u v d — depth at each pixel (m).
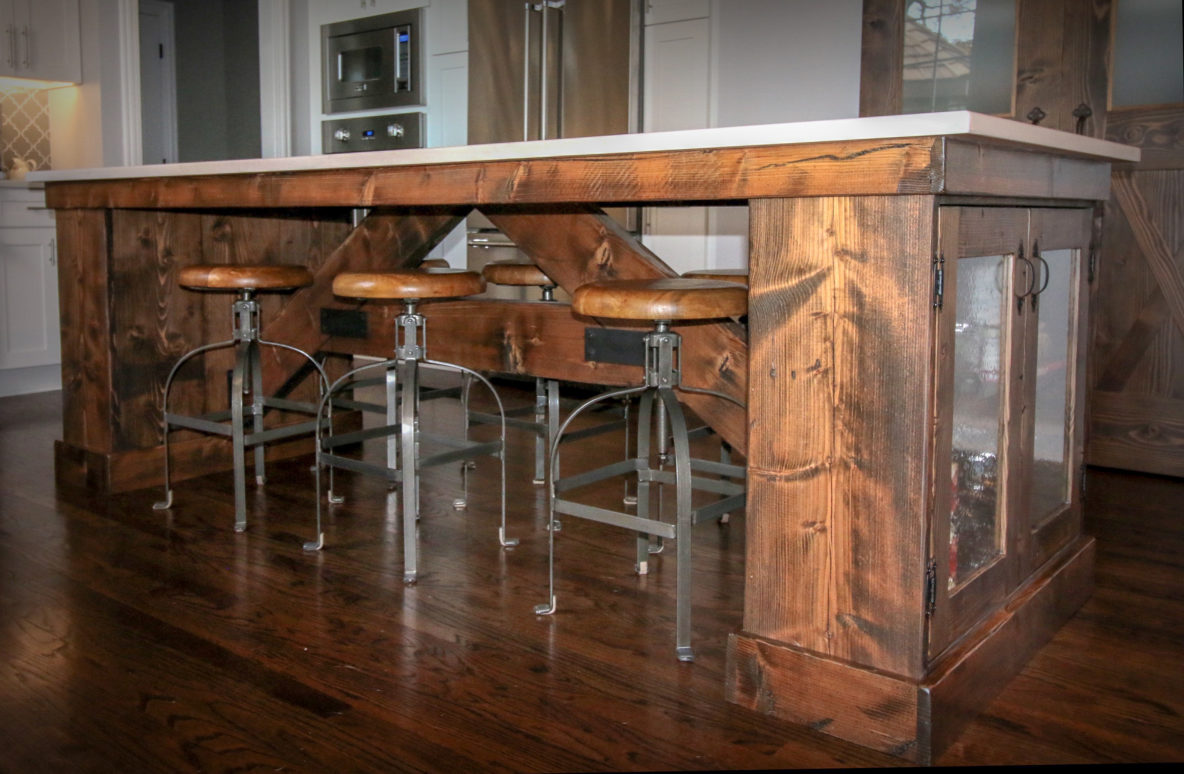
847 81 4.12
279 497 3.06
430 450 3.68
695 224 4.63
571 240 2.44
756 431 1.74
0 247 4.60
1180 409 3.36
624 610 2.18
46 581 2.32
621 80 4.59
